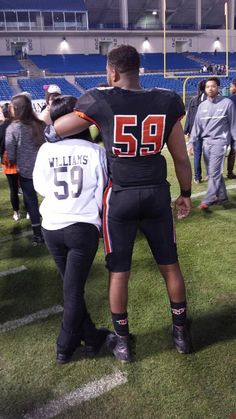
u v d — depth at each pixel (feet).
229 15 124.98
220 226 15.10
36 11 105.91
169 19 131.95
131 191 7.06
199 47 121.90
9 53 107.86
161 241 7.64
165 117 6.75
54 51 110.73
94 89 6.89
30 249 14.03
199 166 20.90
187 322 8.72
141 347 8.63
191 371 7.88
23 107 12.70
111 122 6.69
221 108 15.35
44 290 11.23
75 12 109.29
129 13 127.03
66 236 7.30
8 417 7.09
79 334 8.04
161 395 7.37
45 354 8.61
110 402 7.30
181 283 8.02
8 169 15.98
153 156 7.03
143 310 9.92
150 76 94.22
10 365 8.34
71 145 7.25
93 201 7.35
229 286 10.82
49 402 7.36
